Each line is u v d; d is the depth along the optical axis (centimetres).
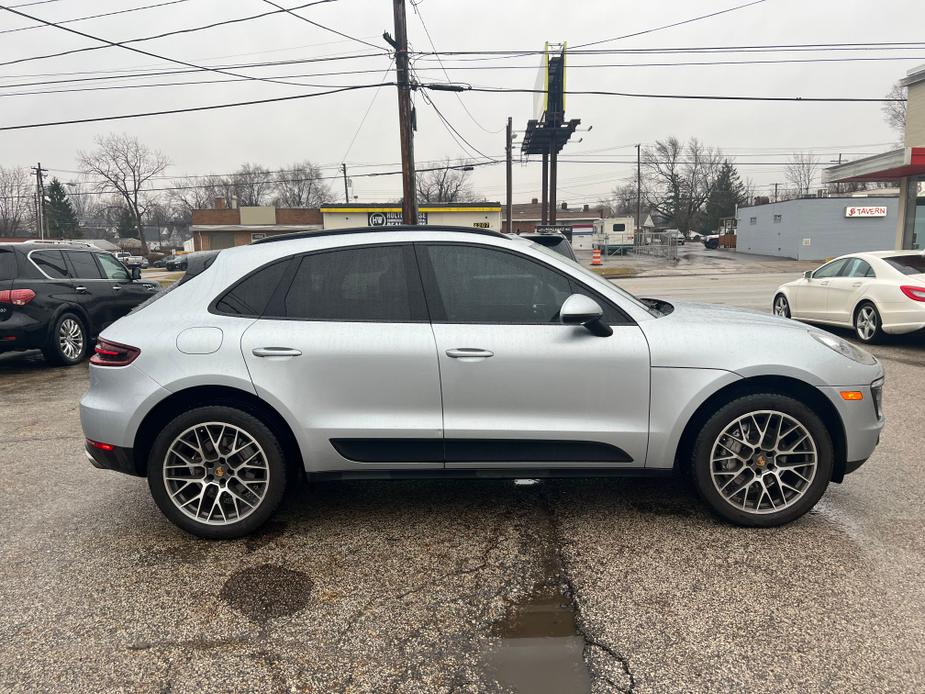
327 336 319
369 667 229
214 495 329
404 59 1734
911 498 366
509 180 3631
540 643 240
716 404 326
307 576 294
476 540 325
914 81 1775
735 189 7288
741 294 1744
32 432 544
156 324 326
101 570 302
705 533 327
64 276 872
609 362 316
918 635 239
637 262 4016
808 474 324
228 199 6688
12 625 258
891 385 641
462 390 318
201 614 264
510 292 328
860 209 3847
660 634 244
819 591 271
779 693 210
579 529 335
